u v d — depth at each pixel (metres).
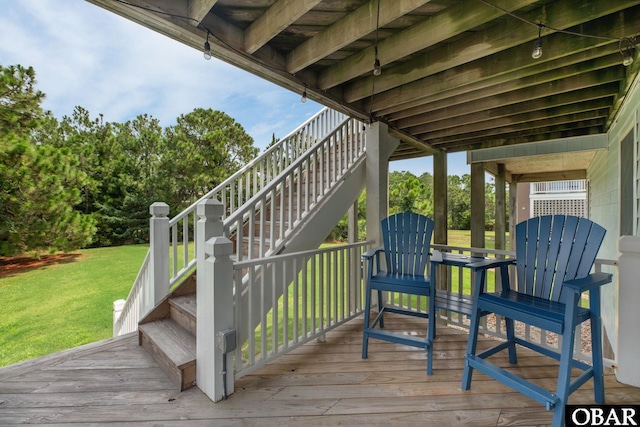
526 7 1.95
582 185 8.92
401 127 4.02
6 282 7.53
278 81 2.71
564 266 1.79
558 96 3.21
